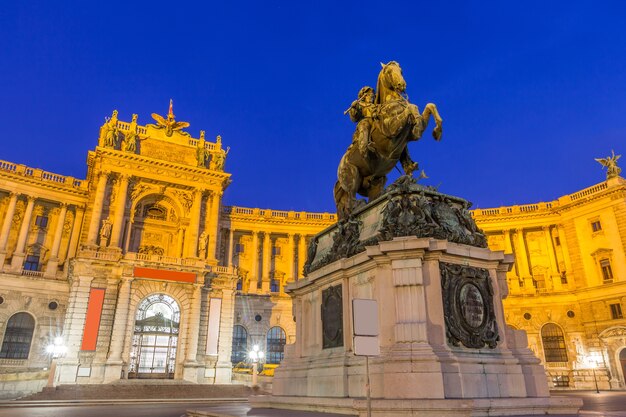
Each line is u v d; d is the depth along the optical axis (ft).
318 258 43.93
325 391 34.91
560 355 176.24
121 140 185.16
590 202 181.68
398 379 28.25
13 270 169.89
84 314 142.10
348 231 39.11
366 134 41.57
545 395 31.60
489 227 201.57
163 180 183.11
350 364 33.22
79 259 146.82
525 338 34.22
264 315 200.34
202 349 158.30
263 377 146.92
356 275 35.88
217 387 132.46
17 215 181.57
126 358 140.87
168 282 155.33
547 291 185.78
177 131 197.98
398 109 38.81
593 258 177.27
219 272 171.63
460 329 31.40
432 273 31.94
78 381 133.49
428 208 34.78
